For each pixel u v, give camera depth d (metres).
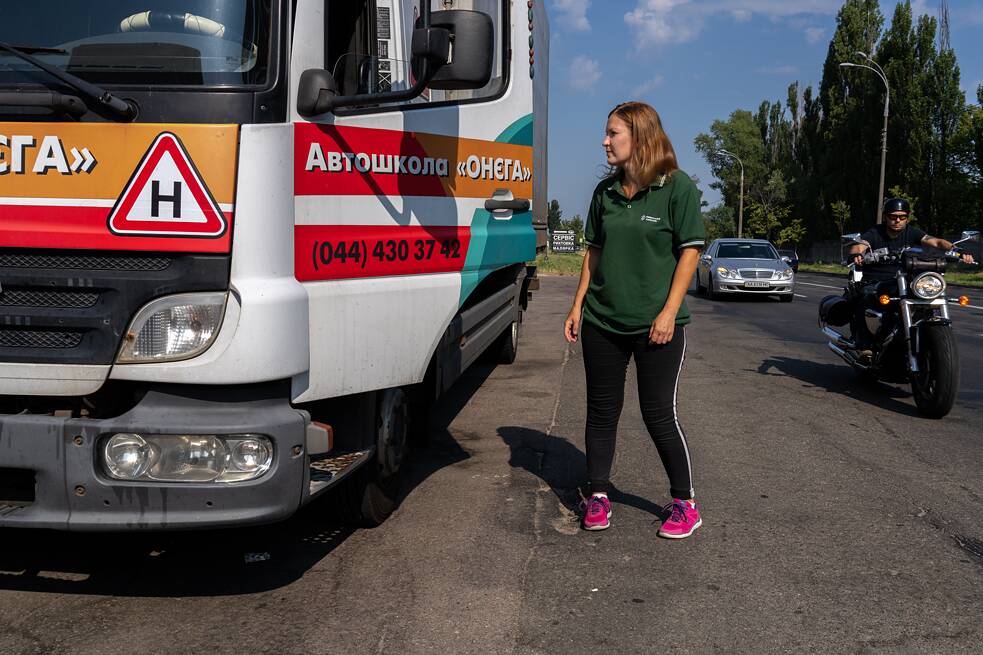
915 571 3.63
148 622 3.12
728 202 86.69
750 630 3.09
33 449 2.95
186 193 2.94
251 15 3.07
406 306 3.81
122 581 3.48
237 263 2.98
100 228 2.94
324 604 3.28
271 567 3.63
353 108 3.49
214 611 3.21
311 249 3.25
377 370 3.65
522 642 2.98
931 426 6.36
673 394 3.96
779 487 4.80
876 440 5.91
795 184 65.69
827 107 62.31
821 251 61.25
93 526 2.96
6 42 3.05
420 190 3.94
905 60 47.66
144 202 2.94
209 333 2.97
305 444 3.14
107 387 3.07
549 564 3.68
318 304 3.29
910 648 2.96
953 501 4.57
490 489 4.73
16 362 3.00
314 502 4.29
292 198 3.12
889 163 48.06
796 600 3.34
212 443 2.99
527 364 9.22
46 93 2.89
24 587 3.40
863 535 4.05
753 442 5.83
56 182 2.95
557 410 6.81
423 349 3.97
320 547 3.86
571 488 4.76
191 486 2.96
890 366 7.36
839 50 60.22
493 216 4.71
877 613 3.23
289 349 3.08
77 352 2.97
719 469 5.16
